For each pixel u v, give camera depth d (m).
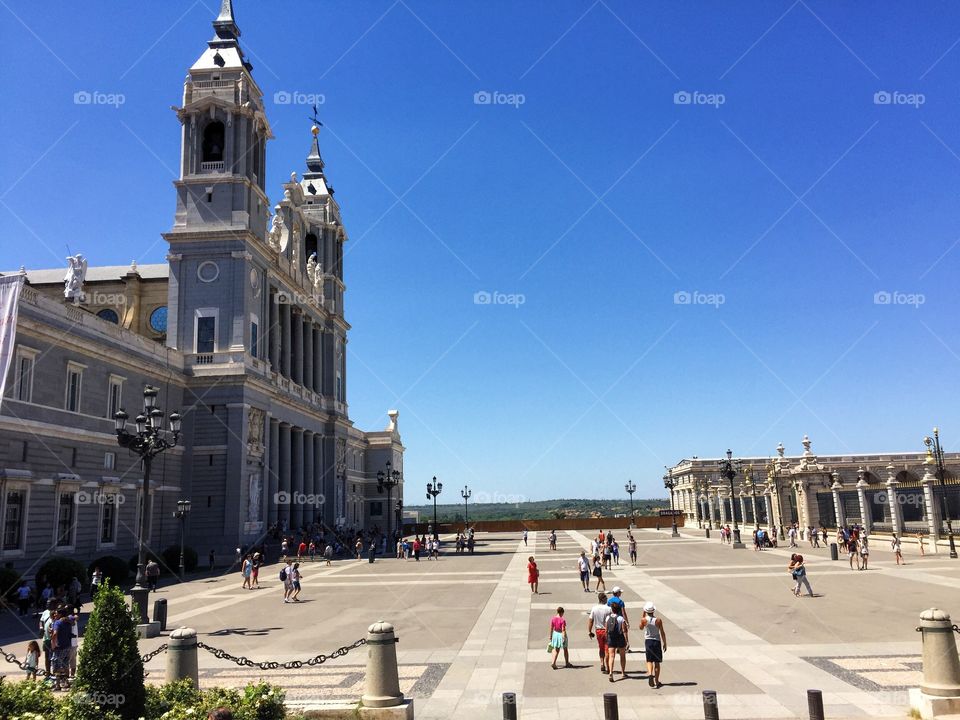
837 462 102.12
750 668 15.35
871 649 16.94
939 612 12.07
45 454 38.25
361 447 103.12
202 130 61.62
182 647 12.88
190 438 54.97
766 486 71.62
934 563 37.53
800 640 18.19
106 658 10.84
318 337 86.00
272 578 42.12
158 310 69.19
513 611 25.00
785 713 12.18
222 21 64.38
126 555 45.00
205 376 55.44
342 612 26.22
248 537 55.38
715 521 94.25
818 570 36.19
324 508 82.75
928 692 11.76
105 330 45.16
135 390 48.19
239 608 28.36
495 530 113.94
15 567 35.38
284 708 11.43
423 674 15.86
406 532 110.94
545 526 113.50
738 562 42.34
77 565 35.56
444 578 38.41
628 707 12.84
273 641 20.55
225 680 15.93
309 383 80.69
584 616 23.42
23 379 37.25
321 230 91.25
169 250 59.19
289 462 68.69
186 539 53.47
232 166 60.38
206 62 62.69
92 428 42.62
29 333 37.53
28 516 36.62
